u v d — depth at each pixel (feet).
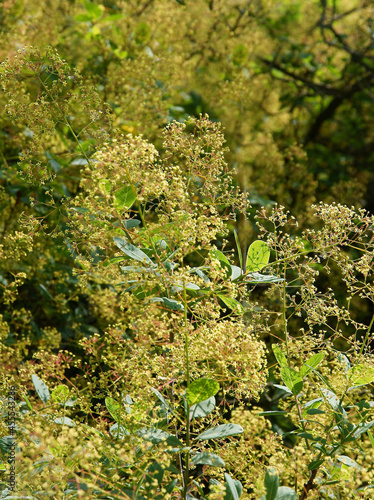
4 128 11.66
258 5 18.51
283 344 7.91
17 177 11.07
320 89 19.38
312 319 7.88
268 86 18.08
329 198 15.78
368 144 19.99
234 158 14.12
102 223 6.97
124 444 6.16
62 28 13.97
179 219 6.81
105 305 10.89
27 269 11.39
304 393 7.90
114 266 8.04
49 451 6.32
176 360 6.78
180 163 9.04
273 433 8.00
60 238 8.75
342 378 7.50
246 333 6.91
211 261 6.94
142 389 6.57
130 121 12.30
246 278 7.56
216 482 6.41
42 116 7.63
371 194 18.34
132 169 6.51
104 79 12.92
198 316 7.32
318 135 20.12
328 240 7.36
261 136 15.30
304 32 19.60
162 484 6.36
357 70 19.99
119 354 7.38
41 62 7.80
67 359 8.51
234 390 7.11
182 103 15.83
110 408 6.95
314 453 7.16
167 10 14.82
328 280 13.35
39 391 7.11
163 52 13.53
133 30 13.92
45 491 5.78
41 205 11.62
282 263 8.05
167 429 6.89
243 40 16.08
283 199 14.44
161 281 6.66
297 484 6.91
